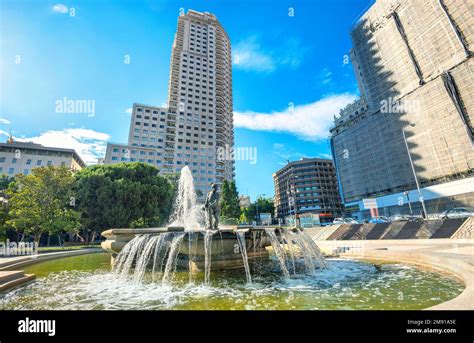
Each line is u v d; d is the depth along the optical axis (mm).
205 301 5285
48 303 5348
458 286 5875
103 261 13367
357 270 8727
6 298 5824
